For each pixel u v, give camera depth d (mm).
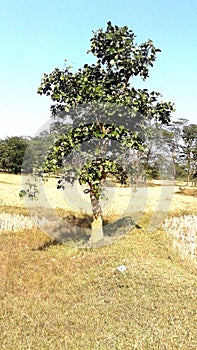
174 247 11820
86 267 9289
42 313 6703
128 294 7445
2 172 46812
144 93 12039
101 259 9836
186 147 48531
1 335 5902
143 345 5598
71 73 11703
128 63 11562
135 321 6363
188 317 6539
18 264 9391
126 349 5496
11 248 10914
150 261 9719
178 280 8289
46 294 7539
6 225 14266
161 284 7906
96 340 5758
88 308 6883
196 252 11742
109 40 11430
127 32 11617
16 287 7895
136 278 8195
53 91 11508
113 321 6391
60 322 6340
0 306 6918
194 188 38938
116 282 8055
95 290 7766
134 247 11359
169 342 5684
